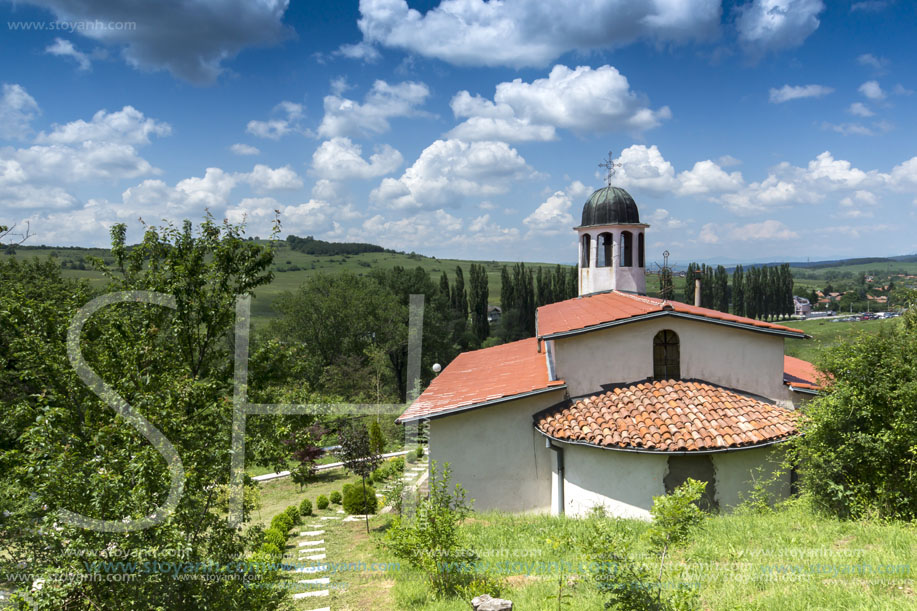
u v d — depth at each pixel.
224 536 7.84
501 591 9.70
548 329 17.02
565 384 15.80
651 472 13.76
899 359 11.08
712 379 15.62
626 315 15.85
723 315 16.56
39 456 6.87
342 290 55.53
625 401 14.97
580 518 13.91
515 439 15.95
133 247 11.09
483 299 79.06
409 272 73.69
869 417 11.12
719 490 13.87
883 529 10.18
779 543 10.21
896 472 11.04
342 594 11.45
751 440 13.39
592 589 9.02
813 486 11.88
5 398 11.12
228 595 7.41
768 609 7.33
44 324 9.62
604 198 24.25
